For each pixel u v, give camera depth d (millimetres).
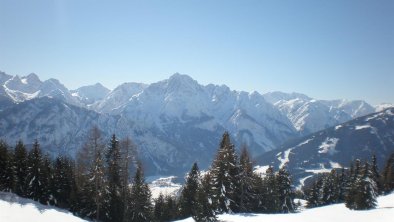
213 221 44750
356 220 46125
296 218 49000
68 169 75250
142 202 69188
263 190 70062
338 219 47969
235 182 59812
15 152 70688
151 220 72438
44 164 71562
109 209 64812
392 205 60344
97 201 61125
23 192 67125
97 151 62062
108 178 66938
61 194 70375
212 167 59812
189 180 73000
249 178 63656
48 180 68438
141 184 69688
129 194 68938
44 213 46219
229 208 56125
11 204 46031
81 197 65688
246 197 62156
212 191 50938
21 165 69250
